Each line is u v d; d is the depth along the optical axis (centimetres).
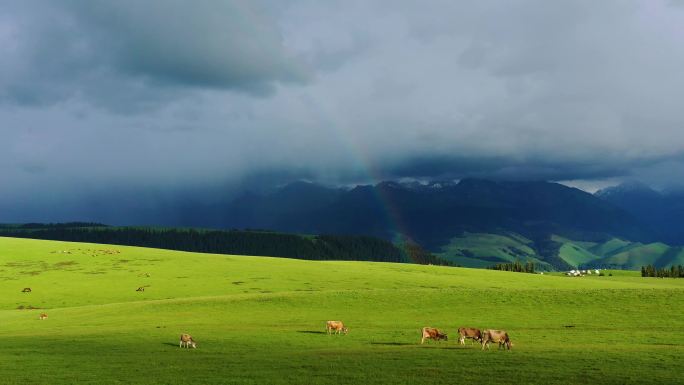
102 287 11150
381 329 5625
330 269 15088
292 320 6394
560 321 5850
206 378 3484
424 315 6525
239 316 6781
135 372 3716
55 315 7531
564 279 16075
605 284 14738
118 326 6175
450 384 3219
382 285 12294
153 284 11575
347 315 6688
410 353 4212
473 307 6906
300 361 3950
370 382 3294
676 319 5684
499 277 15438
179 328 5850
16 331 6138
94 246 17938
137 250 17425
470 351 4272
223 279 12425
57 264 13750
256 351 4456
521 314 6341
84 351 4569
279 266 15175
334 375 3488
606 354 3978
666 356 3891
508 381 3259
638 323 5578
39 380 3519
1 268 13050
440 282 13150
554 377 3328
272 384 3294
